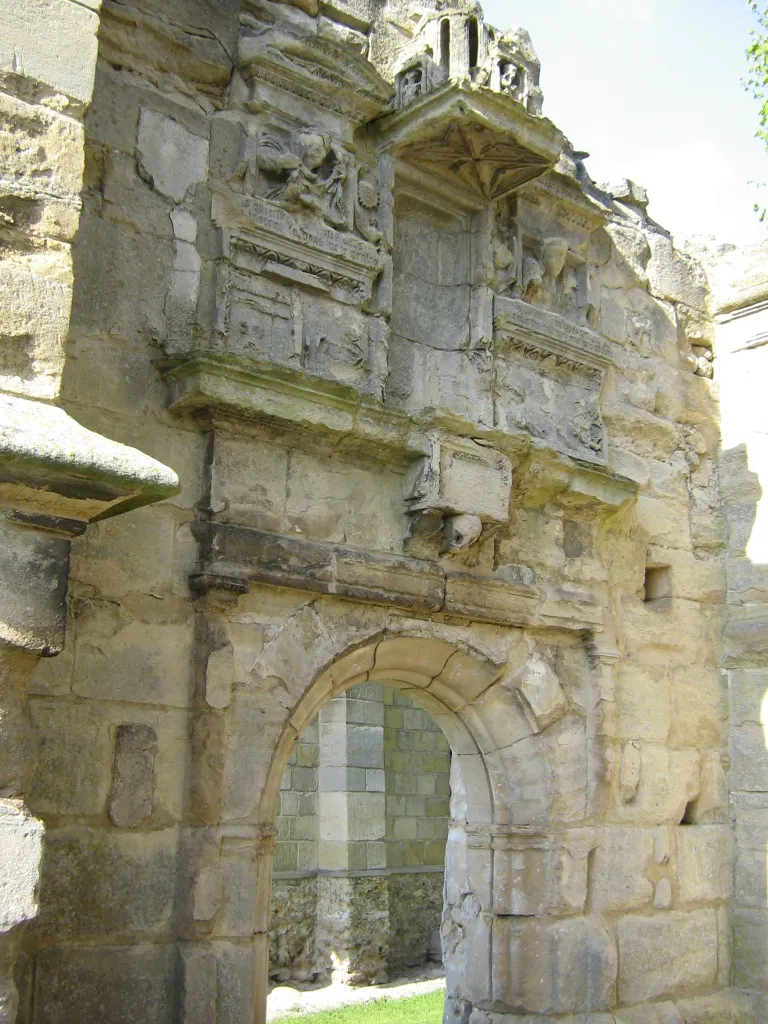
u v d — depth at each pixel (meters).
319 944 11.45
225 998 5.23
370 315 6.62
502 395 7.21
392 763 12.91
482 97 6.55
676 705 8.00
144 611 5.38
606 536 7.82
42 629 3.77
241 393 5.62
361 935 11.38
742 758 8.20
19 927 3.54
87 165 5.59
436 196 7.19
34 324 3.92
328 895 11.52
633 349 8.36
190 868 5.26
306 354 6.25
